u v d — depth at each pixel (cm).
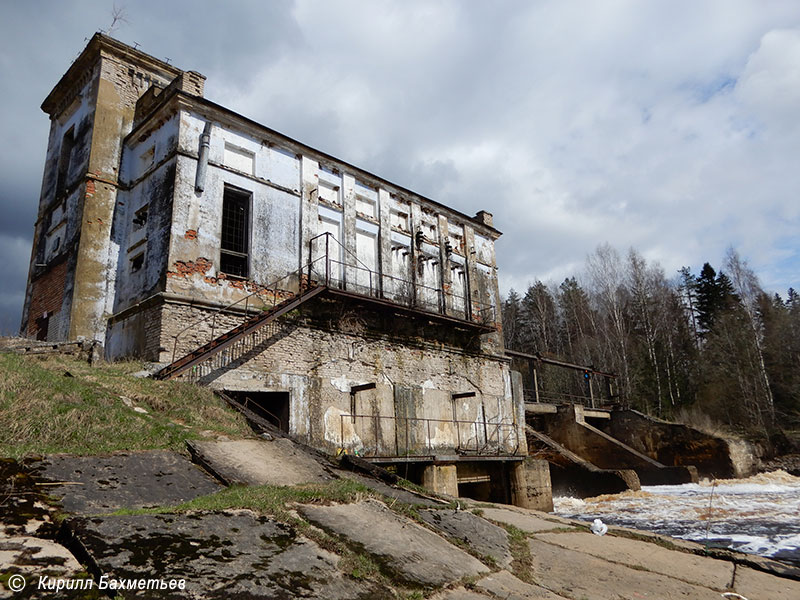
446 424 2083
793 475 3338
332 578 455
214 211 1605
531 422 3519
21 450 662
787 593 617
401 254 2209
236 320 1562
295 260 1777
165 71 2012
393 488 917
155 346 1403
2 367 924
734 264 4769
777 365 4512
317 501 673
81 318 1609
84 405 867
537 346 5859
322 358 1711
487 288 2591
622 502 2288
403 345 2005
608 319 5119
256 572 428
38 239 1991
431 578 513
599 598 541
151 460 746
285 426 1559
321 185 1952
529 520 884
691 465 3253
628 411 3556
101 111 1805
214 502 588
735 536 1433
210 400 1212
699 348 5403
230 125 1705
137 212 1702
